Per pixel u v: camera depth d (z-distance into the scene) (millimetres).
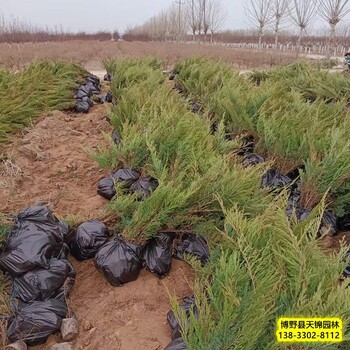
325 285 2162
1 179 4691
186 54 25094
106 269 2908
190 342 1950
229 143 4398
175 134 3975
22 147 5590
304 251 2275
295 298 2115
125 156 4160
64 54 24156
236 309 2016
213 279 2420
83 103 8766
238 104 5742
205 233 3141
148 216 3014
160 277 3039
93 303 2869
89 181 4805
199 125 4418
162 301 2840
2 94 7043
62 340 2590
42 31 46719
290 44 44312
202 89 7965
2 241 2969
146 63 11156
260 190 3363
